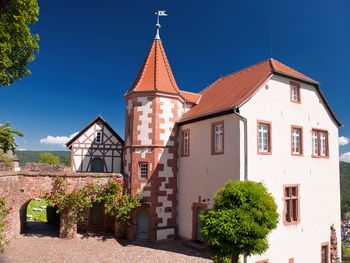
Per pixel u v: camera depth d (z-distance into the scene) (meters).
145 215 17.67
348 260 19.16
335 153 18.64
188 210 17.22
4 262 12.69
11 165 24.70
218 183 15.17
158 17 20.81
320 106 18.11
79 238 17.22
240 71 19.66
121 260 13.77
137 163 17.70
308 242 16.20
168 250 15.50
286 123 16.11
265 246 10.70
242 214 10.64
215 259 12.92
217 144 15.69
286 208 15.53
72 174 17.19
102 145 25.72
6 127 19.73
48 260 13.32
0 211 13.46
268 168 14.91
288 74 16.22
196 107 18.95
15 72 13.52
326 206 17.48
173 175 18.11
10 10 11.67
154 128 17.75
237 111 14.13
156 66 19.12
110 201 17.14
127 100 19.17
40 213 28.53
